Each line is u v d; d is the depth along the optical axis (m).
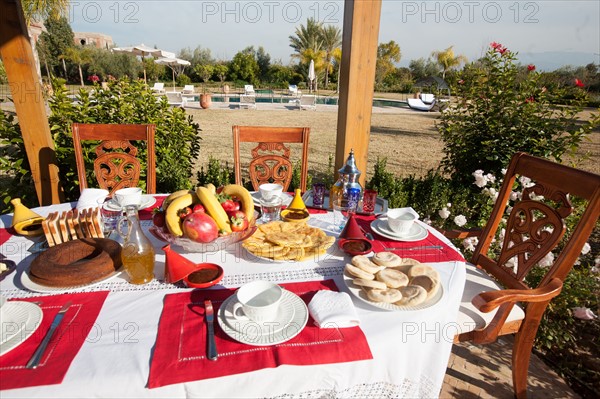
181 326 0.92
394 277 1.11
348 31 2.30
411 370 0.99
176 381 0.75
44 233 1.36
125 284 1.12
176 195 1.35
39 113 2.56
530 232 1.57
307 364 0.82
